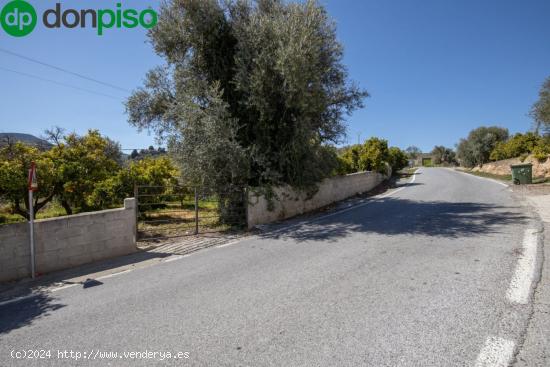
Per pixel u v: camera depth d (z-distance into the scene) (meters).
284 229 9.32
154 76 12.03
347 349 3.02
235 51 10.55
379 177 24.61
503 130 54.94
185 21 10.34
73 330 3.73
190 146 9.68
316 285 4.65
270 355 2.99
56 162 9.59
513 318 3.39
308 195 12.59
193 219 11.81
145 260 6.78
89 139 11.24
